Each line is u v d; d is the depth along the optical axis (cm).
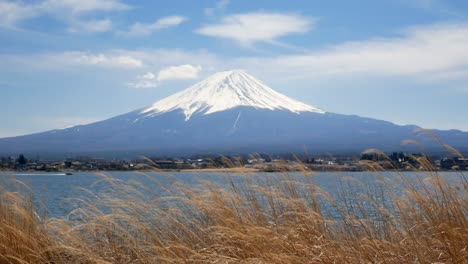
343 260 650
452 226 648
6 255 713
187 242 748
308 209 722
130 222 747
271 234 702
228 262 676
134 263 739
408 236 675
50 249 743
